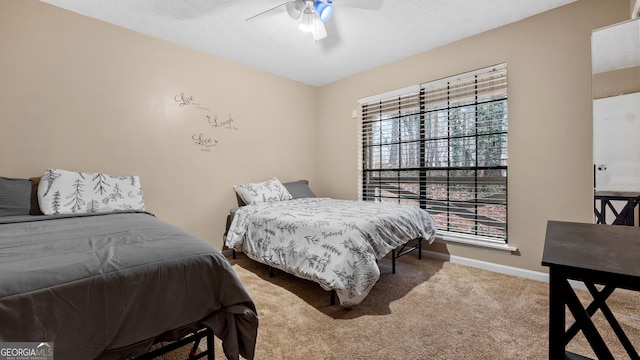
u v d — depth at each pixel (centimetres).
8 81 202
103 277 88
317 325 169
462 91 280
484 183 271
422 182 314
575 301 74
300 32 263
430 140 306
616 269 70
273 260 224
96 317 85
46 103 216
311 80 398
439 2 219
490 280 239
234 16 235
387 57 320
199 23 246
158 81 272
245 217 267
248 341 110
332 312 186
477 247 273
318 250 193
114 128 247
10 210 178
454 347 147
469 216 281
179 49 286
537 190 239
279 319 177
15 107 204
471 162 278
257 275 258
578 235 105
